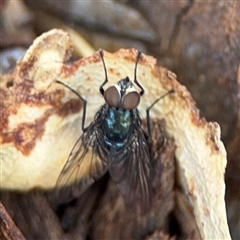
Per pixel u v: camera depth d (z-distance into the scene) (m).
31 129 0.11
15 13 0.13
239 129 0.11
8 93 0.11
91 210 0.11
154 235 0.11
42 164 0.11
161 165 0.11
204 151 0.11
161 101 0.11
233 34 0.12
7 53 0.12
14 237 0.11
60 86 0.11
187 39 0.12
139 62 0.11
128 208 0.11
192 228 0.11
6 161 0.11
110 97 0.11
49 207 0.11
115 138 0.11
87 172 0.11
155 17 0.12
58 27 0.13
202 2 0.12
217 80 0.12
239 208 0.11
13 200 0.11
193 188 0.11
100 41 0.13
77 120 0.11
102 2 0.12
